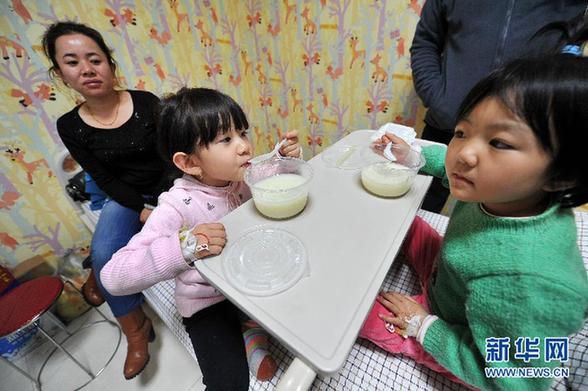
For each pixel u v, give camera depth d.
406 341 0.55
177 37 1.43
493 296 0.39
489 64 0.84
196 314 0.69
